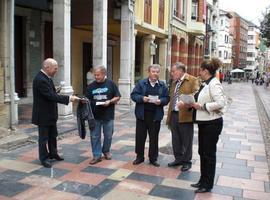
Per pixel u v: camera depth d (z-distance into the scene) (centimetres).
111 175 662
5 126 945
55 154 731
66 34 1174
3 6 935
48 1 1569
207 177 592
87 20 1680
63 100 690
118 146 877
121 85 1662
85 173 668
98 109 727
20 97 1551
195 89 691
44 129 692
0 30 941
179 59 2966
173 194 585
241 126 1292
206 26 4078
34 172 666
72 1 1689
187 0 2986
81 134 728
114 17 1661
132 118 1317
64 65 1170
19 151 795
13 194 567
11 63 952
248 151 891
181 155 720
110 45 2291
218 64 574
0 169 677
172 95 718
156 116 714
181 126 697
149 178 653
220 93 560
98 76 717
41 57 1645
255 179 672
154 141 721
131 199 561
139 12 1845
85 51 2102
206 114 568
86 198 559
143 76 2189
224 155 841
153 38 2166
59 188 595
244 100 2516
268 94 3541
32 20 1578
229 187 625
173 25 2561
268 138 1083
